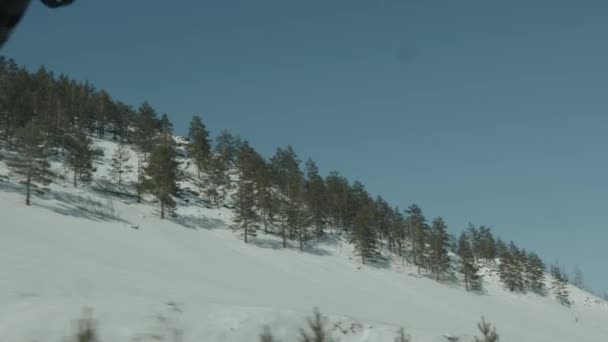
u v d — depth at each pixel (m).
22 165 66.69
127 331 13.23
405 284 85.62
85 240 52.84
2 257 27.03
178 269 49.59
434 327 51.59
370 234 94.69
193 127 121.81
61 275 24.75
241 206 84.88
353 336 16.70
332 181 123.88
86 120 128.88
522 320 85.06
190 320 15.20
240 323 15.66
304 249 89.94
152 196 93.00
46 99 119.56
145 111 132.00
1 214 53.88
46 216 60.22
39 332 12.45
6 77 117.00
